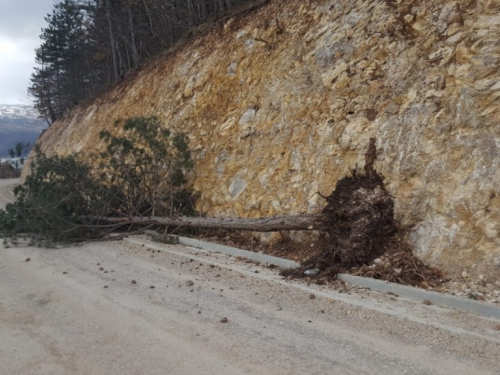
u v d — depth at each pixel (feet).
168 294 20.29
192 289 20.88
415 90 25.07
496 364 12.68
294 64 34.88
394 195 23.16
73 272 24.91
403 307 17.35
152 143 36.45
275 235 28.40
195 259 26.48
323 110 30.35
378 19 29.86
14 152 201.05
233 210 33.35
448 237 20.27
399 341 14.46
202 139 40.73
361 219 22.59
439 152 22.24
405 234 22.07
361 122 26.96
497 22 22.75
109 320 17.33
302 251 26.00
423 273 19.95
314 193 27.53
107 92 77.15
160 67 58.85
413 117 24.26
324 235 25.39
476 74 22.24
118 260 27.43
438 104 23.36
